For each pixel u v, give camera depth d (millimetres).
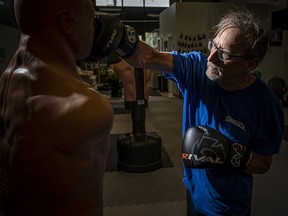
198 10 8039
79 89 541
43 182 516
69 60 578
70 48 584
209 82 1093
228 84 1035
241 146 1018
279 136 1052
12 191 571
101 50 774
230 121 1039
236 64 938
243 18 933
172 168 3260
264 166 1056
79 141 508
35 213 552
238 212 1116
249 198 1145
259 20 949
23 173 521
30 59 554
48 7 534
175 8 7949
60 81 533
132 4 10984
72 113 498
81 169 542
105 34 763
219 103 1065
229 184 1077
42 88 527
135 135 3225
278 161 3336
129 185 2854
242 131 1032
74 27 562
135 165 3125
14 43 5547
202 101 1105
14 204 577
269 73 8266
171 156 3627
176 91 8570
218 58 958
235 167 1005
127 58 1038
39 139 504
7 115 556
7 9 5141
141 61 1062
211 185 1095
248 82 1034
